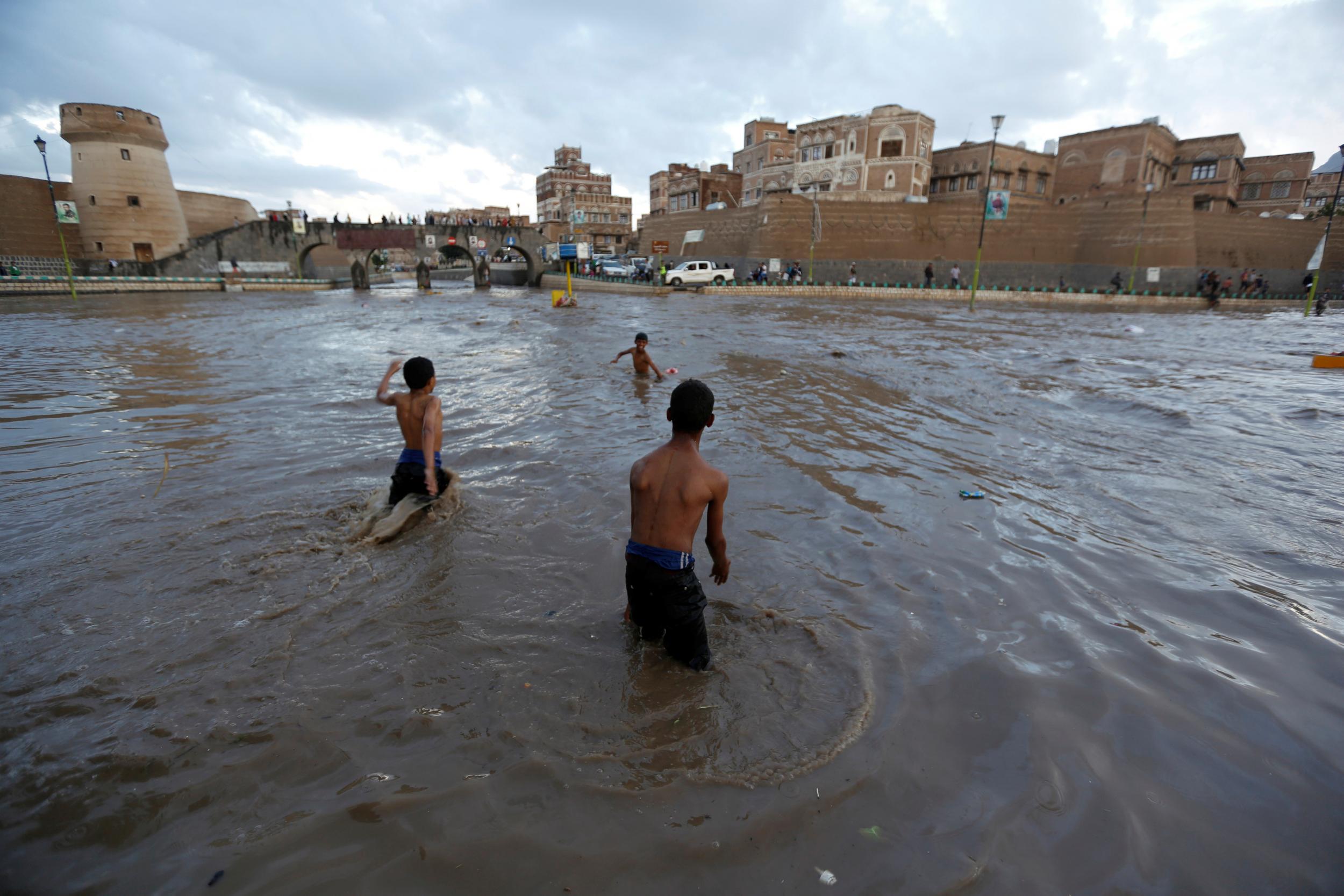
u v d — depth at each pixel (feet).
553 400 27.53
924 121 151.64
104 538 13.69
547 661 9.60
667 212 224.53
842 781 7.47
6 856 6.42
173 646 9.93
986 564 13.00
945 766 7.73
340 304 100.58
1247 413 27.04
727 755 7.84
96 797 7.14
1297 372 38.55
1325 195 184.24
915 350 44.62
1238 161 175.11
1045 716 8.60
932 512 15.66
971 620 10.94
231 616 10.76
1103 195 149.18
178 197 155.43
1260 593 12.05
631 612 10.19
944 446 21.43
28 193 133.18
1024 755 7.93
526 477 17.57
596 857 6.47
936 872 6.36
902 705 8.77
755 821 6.90
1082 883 6.30
